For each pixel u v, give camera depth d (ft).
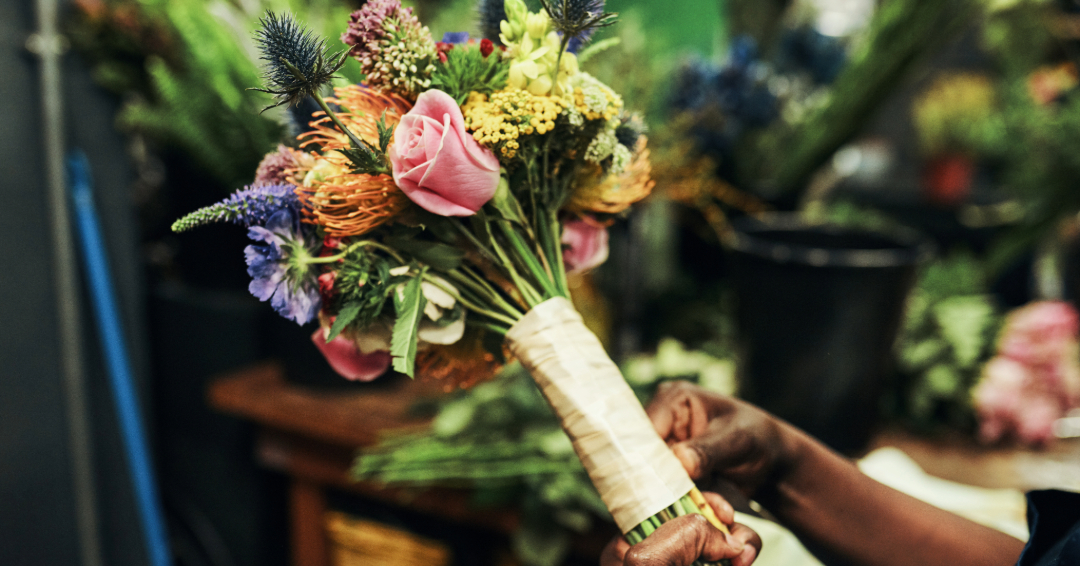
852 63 4.04
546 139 1.56
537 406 3.26
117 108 4.42
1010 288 5.49
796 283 2.95
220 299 4.45
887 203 5.47
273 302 1.44
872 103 4.04
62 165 4.05
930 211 5.28
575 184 1.69
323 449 3.85
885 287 2.94
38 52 3.92
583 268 1.86
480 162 1.41
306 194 1.49
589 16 1.44
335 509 4.00
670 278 4.89
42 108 4.03
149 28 3.98
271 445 4.02
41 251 4.17
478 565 3.68
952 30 3.90
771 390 3.17
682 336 4.39
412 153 1.36
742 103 4.18
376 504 3.85
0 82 3.88
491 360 1.84
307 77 1.33
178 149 3.91
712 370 3.68
